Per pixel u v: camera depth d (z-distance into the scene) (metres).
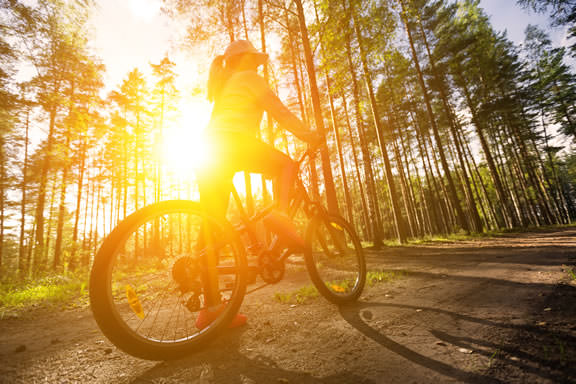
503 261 3.78
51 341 1.91
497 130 25.27
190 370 1.20
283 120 1.71
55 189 13.45
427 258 5.32
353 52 9.50
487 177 33.66
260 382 1.04
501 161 28.84
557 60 23.31
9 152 12.82
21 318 2.93
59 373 1.30
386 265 4.69
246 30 11.34
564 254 3.87
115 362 1.39
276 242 1.77
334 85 10.35
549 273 2.51
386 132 22.52
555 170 32.12
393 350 1.19
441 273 3.18
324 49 9.02
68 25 7.21
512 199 31.16
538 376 0.86
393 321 1.57
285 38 13.34
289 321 1.78
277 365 1.17
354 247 2.36
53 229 18.02
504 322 1.36
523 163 27.20
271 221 1.72
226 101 1.68
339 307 2.02
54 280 6.89
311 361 1.18
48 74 7.48
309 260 2.02
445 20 17.44
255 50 1.80
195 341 1.40
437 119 22.33
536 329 1.22
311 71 8.95
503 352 1.05
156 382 1.11
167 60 18.31
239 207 1.75
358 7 8.70
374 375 1.00
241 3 10.82
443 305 1.80
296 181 1.99
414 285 2.60
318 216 2.16
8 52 6.72
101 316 1.18
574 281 2.03
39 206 13.04
